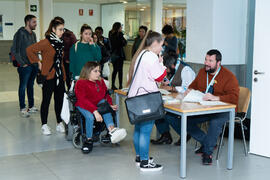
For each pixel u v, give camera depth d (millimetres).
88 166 4008
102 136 4668
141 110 3510
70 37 7160
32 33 6309
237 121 4340
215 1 5121
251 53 5379
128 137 5164
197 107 3650
